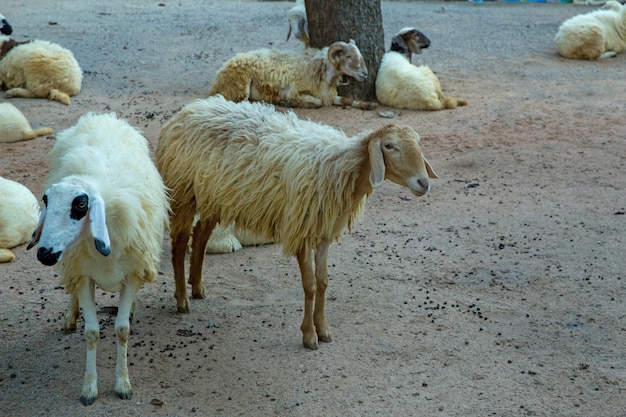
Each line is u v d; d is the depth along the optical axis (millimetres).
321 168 5555
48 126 11469
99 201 4590
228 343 5902
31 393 5141
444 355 5730
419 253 7648
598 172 9867
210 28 18828
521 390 5258
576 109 12734
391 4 22547
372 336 6027
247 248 7859
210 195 5930
